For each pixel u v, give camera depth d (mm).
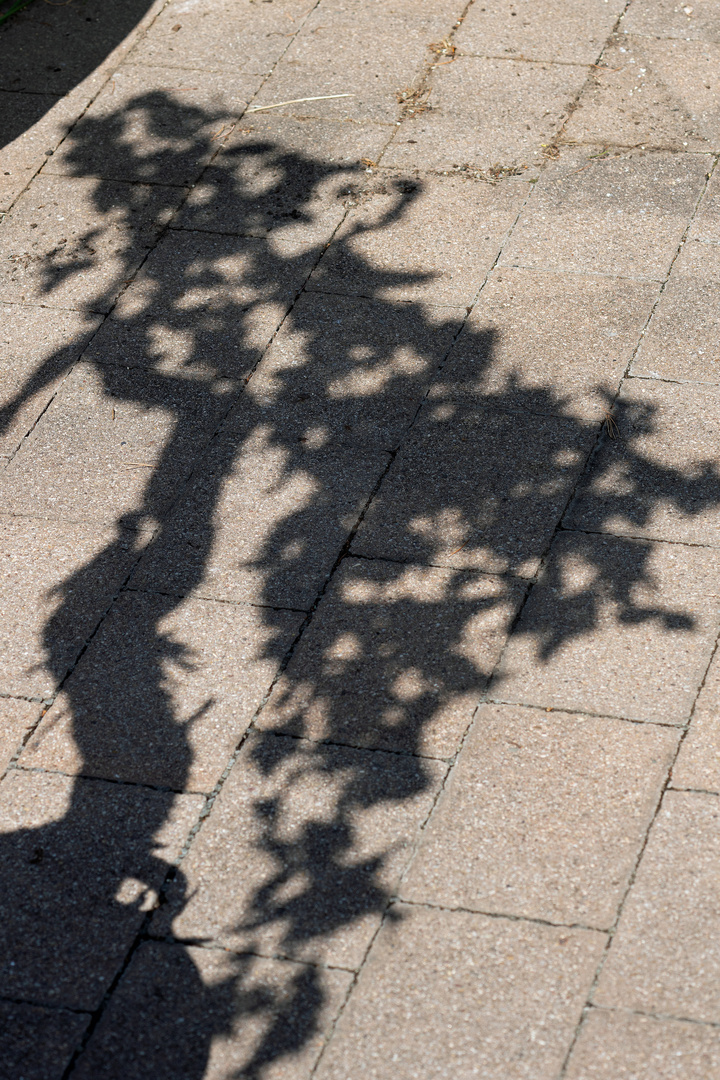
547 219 6539
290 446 5559
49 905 4098
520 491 5270
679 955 3816
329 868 4117
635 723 4426
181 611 4953
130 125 7410
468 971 3828
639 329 5914
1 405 5887
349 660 4723
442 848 4137
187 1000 3842
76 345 6145
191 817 4293
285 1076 3656
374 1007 3775
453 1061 3643
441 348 5930
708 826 4117
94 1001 3861
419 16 8055
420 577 4984
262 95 7531
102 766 4469
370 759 4406
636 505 5172
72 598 5035
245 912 4031
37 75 7855
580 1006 3730
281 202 6820
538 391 5688
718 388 5605
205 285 6391
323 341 6031
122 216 6836
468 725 4480
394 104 7379
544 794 4250
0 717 4656
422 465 5418
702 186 6633
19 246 6730
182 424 5715
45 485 5504
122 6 8391
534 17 7949
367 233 6578
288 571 5059
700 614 4746
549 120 7156
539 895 3990
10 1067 3736
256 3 8320
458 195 6738
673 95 7238
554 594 4875
